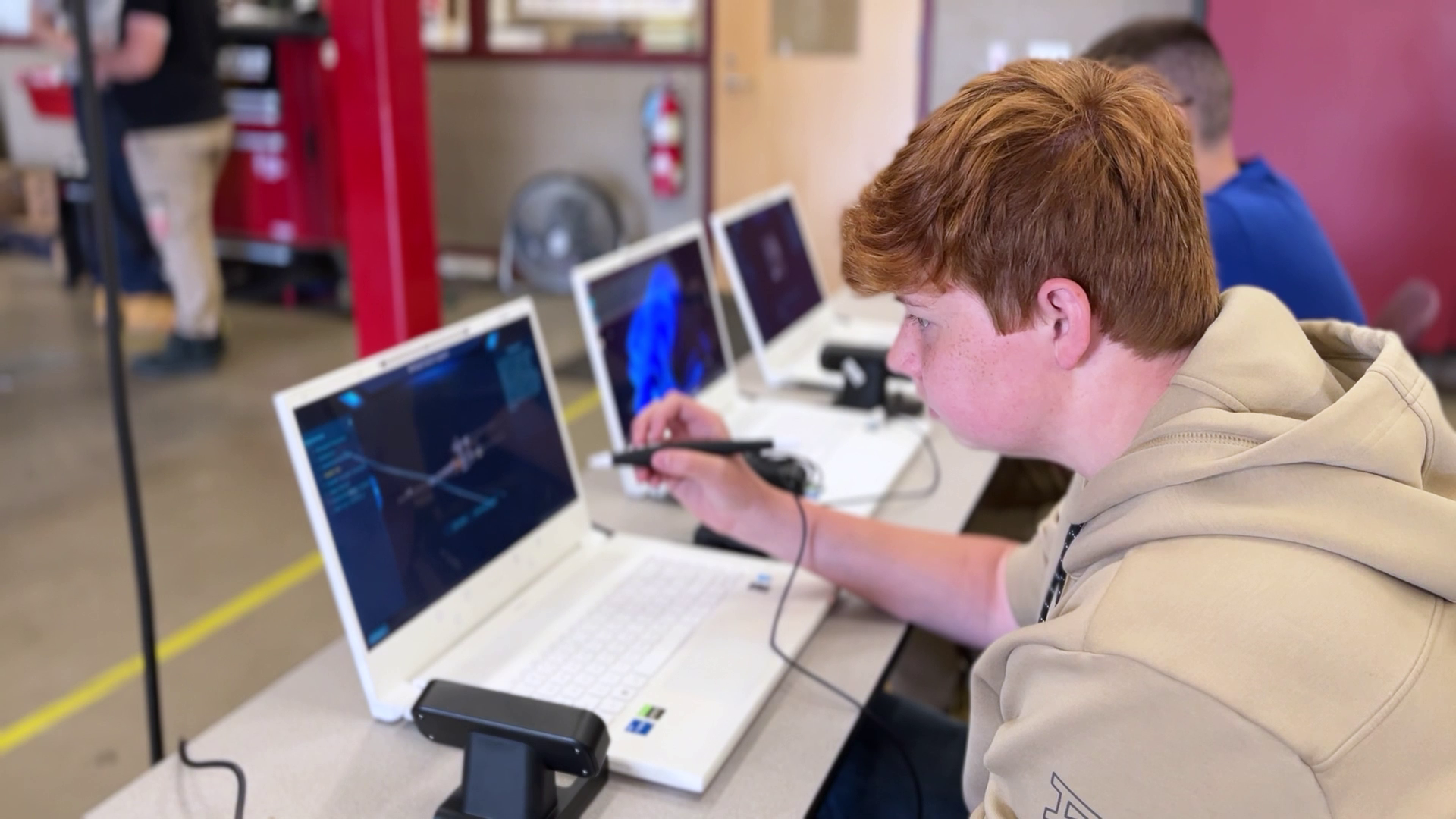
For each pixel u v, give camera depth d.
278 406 0.96
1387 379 0.75
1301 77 3.80
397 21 1.94
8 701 2.29
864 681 1.12
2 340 4.66
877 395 1.90
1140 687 0.66
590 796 0.94
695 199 5.43
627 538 1.37
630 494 1.57
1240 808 0.64
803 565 1.27
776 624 1.18
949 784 1.30
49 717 2.24
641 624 1.18
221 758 0.99
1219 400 0.75
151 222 4.15
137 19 3.56
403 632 1.06
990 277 0.78
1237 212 1.78
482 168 5.83
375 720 1.05
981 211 0.76
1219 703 0.64
